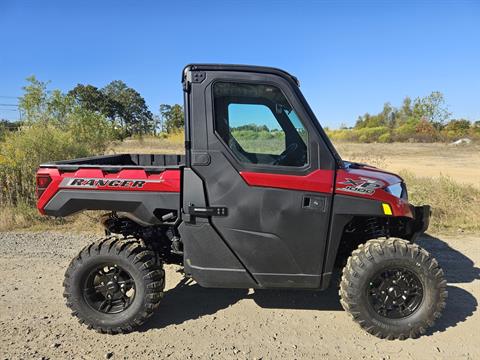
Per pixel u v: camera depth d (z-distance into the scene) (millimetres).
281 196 3221
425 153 23906
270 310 3875
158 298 3471
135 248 3447
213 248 3334
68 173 3430
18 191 7969
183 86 3305
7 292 4234
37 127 10414
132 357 3098
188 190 3281
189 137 3256
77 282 3424
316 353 3154
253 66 3229
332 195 3232
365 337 3393
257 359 3074
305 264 3318
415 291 3336
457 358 3088
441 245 5777
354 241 3836
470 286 4367
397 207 3281
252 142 3254
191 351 3182
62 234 6438
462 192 8484
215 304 3992
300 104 3207
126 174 3385
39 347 3221
